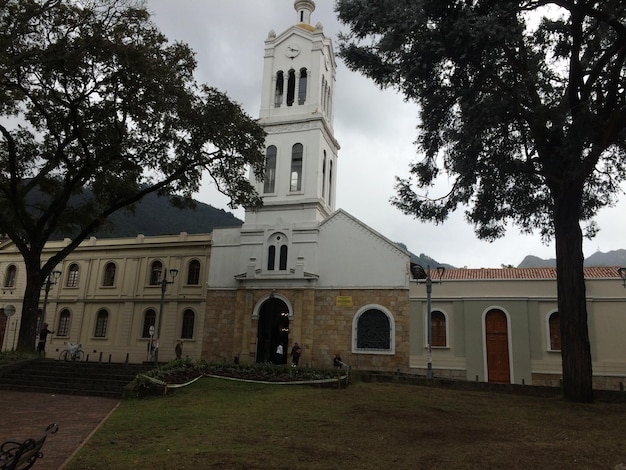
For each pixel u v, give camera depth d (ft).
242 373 65.82
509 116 51.78
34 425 37.52
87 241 127.03
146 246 120.78
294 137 111.55
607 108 50.19
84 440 32.01
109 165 81.15
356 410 43.24
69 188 79.36
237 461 26.81
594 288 96.43
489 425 37.93
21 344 74.49
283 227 105.19
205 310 107.76
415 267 109.29
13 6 62.13
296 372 65.87
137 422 38.37
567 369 50.88
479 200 60.39
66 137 77.46
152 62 70.23
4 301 131.54
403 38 47.01
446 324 102.42
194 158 81.10
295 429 35.78
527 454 29.37
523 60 52.44
